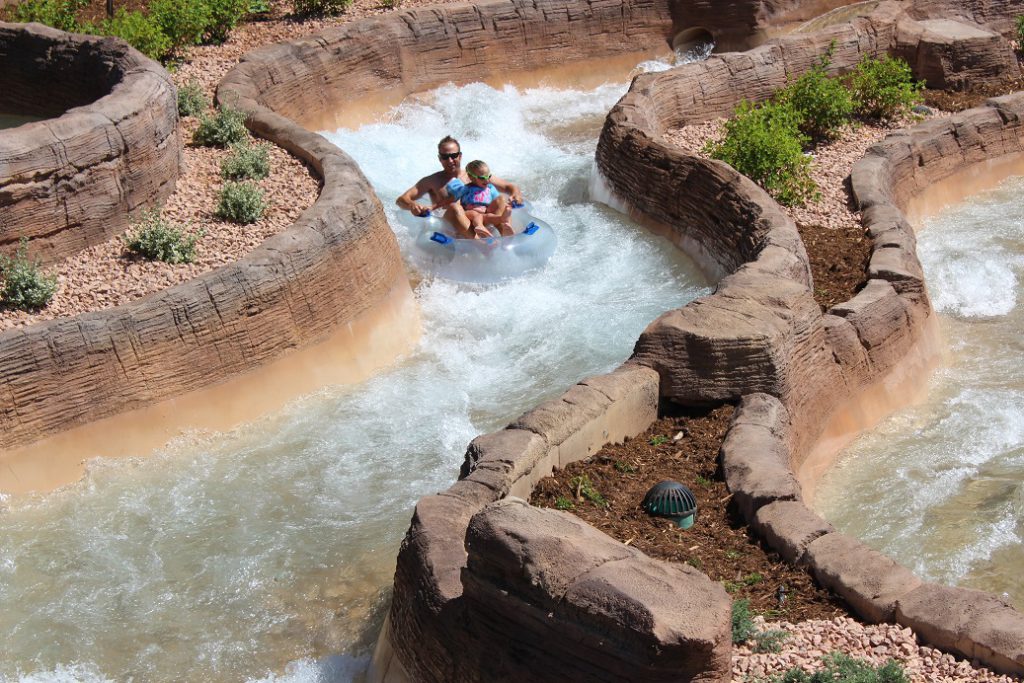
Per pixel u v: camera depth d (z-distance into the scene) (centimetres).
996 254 1370
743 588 720
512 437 810
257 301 1038
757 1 1986
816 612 695
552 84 1931
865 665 626
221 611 827
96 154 1107
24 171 1051
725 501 806
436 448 1003
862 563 714
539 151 1709
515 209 1354
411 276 1280
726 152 1402
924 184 1523
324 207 1134
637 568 572
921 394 1088
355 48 1738
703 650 536
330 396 1075
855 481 950
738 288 993
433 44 1828
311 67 1672
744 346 911
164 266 1080
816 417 965
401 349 1159
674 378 920
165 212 1184
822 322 991
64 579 851
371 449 1001
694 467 852
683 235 1346
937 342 1150
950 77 1767
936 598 672
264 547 884
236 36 1772
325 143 1328
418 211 1331
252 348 1038
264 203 1209
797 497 787
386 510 926
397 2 1928
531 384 1097
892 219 1292
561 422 835
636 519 788
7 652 788
